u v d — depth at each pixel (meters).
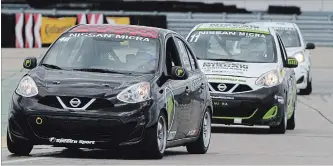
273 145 40.16
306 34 123.75
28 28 118.00
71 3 133.12
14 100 30.50
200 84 36.41
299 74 71.31
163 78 32.25
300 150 38.00
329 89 78.38
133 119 29.88
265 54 47.94
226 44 48.53
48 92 30.05
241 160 32.66
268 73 45.66
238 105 44.75
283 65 48.41
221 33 49.31
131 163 29.53
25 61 33.09
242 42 48.72
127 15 121.31
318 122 53.69
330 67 99.44
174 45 34.88
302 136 45.12
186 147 36.53
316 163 32.00
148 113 30.16
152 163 29.77
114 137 29.83
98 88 30.11
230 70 45.75
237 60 47.28
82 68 32.34
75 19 120.06
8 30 117.44
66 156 32.12
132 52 32.97
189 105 34.44
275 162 32.06
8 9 134.25
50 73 31.44
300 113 59.06
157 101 30.67
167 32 35.00
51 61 32.81
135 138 30.02
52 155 32.50
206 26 50.28
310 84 73.12
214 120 45.19
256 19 127.50
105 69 32.22
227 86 45.00
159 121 30.84
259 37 49.12
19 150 31.38
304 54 72.44
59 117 29.72
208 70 45.75
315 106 63.78
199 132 36.06
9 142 31.05
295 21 124.62
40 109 29.88
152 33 34.03
